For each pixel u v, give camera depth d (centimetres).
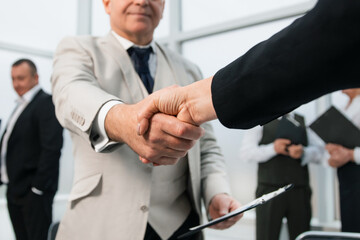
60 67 72
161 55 90
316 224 250
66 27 416
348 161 181
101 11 417
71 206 71
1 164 232
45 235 210
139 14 80
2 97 348
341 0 25
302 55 27
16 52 368
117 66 77
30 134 216
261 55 31
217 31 313
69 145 402
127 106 51
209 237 291
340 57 25
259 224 209
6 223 314
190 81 93
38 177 207
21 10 377
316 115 258
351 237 49
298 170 205
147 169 71
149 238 74
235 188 300
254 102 32
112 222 67
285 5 279
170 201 79
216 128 313
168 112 45
